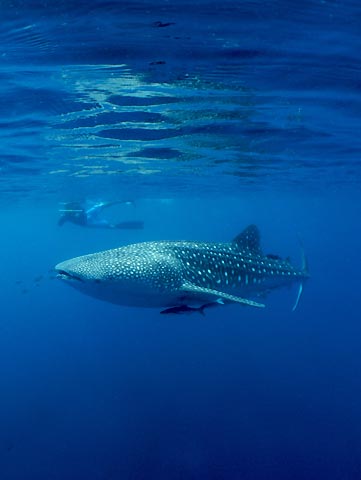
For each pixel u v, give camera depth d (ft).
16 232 299.17
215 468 48.83
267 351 102.63
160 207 184.14
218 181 95.40
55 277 21.26
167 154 59.62
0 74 28.35
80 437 56.39
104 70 27.99
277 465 49.44
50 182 83.82
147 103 36.11
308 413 63.26
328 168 76.64
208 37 22.94
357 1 19.04
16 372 91.30
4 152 54.90
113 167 69.62
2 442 55.83
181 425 58.70
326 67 28.02
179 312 20.92
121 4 18.83
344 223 346.13
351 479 46.73
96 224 93.97
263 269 28.48
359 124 44.24
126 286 20.30
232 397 69.10
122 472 48.57
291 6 19.49
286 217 284.41
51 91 32.32
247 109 38.34
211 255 24.98
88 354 105.50
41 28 21.25
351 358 96.12
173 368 86.99
